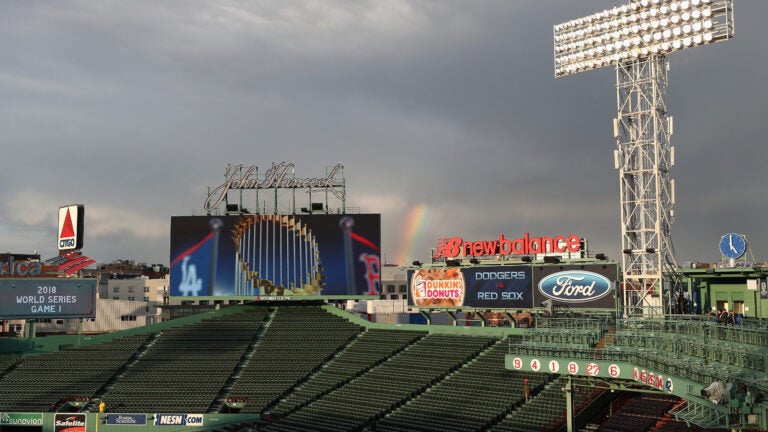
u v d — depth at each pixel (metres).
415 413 58.44
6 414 66.06
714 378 29.64
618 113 60.88
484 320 71.81
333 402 64.50
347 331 79.25
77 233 83.44
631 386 46.69
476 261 70.12
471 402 57.25
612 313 59.81
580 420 50.06
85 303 80.31
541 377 57.75
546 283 64.44
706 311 58.44
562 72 64.81
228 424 64.69
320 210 82.19
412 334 74.69
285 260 80.56
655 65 59.81
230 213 83.12
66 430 65.75
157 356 76.62
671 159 57.94
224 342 78.75
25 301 77.00
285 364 73.81
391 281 141.62
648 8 59.69
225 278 80.81
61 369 73.88
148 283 159.62
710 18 56.12
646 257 58.56
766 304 53.56
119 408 66.62
